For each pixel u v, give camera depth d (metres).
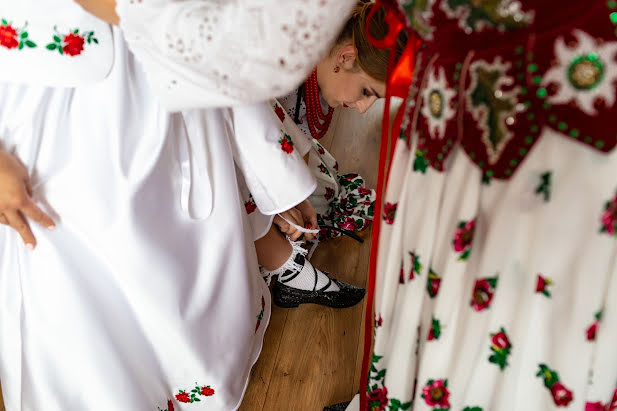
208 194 0.94
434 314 0.69
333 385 1.26
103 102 0.81
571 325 0.61
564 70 0.49
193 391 1.05
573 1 0.47
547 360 0.65
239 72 0.63
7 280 0.91
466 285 0.65
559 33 0.48
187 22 0.61
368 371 0.94
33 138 0.81
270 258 1.27
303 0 0.56
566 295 0.59
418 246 0.69
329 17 0.57
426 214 0.66
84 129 0.82
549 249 0.57
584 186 0.53
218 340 1.03
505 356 0.68
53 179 0.83
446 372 0.71
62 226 0.86
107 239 0.86
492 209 0.59
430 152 0.62
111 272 0.89
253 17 0.58
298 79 0.63
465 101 0.56
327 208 1.56
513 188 0.56
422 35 0.59
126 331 0.94
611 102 0.49
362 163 1.84
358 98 1.00
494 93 0.53
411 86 0.64
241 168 1.02
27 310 0.89
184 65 0.65
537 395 0.69
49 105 0.81
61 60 0.76
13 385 0.98
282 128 1.02
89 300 0.89
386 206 0.75
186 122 0.90
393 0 0.61
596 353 0.67
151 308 0.92
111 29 0.79
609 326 0.64
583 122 0.50
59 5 0.74
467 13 0.52
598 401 0.71
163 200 0.90
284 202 1.02
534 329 0.64
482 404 0.75
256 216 1.12
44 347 0.90
